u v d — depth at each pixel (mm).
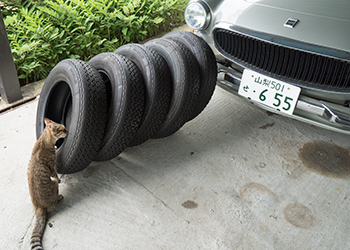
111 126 2246
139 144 2609
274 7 2396
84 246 1956
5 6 3990
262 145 2789
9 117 3008
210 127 2975
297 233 2080
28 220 2105
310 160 2646
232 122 3045
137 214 2158
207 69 2531
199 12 2646
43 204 2055
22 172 2441
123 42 4297
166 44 2520
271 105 2443
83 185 2350
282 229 2102
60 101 2617
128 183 2383
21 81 3602
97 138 2217
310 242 2029
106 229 2059
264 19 2332
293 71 2277
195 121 3045
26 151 2631
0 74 2992
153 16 4492
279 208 2242
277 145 2793
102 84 2260
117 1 4316
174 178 2443
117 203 2229
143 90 2322
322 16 2229
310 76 2225
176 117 2486
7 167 2475
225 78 2699
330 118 2229
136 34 4340
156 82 2332
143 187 2357
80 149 2186
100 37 3939
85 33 3799
